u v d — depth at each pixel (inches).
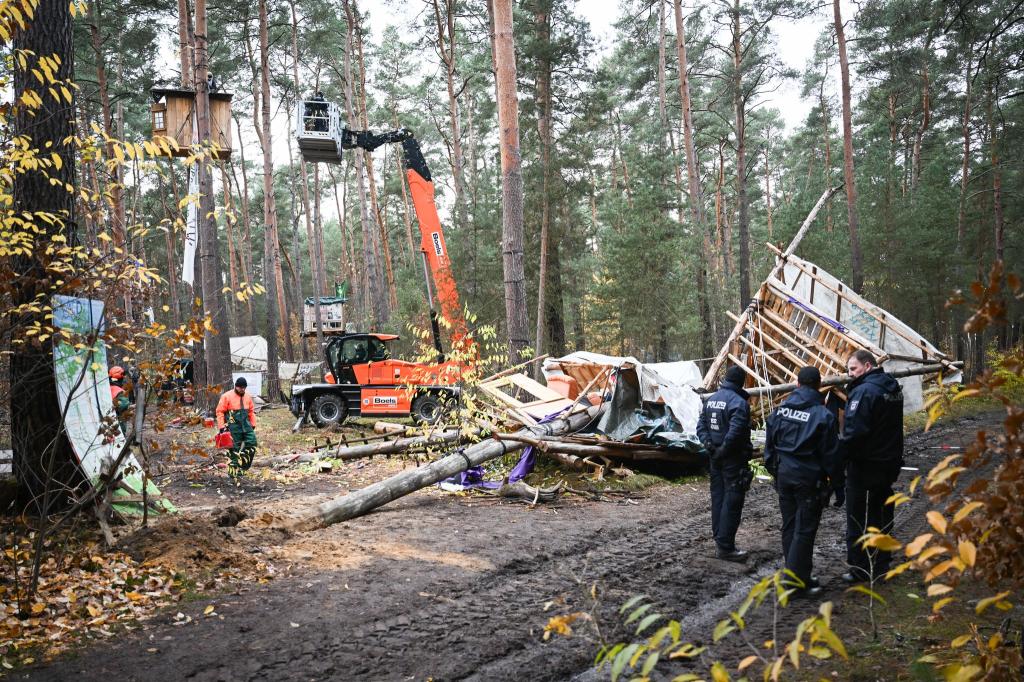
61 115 297.1
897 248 1127.6
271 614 209.3
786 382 511.8
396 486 357.4
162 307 300.7
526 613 211.5
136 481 329.7
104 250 252.1
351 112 1240.2
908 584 224.5
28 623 195.2
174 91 717.9
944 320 1172.5
